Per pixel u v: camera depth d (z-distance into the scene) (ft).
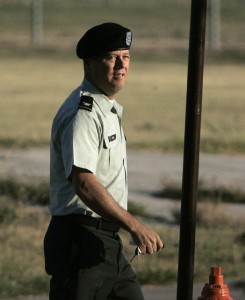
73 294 37.76
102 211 36.11
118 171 38.06
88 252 37.83
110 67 38.04
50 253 38.24
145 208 127.65
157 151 201.46
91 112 37.40
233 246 96.48
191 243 36.09
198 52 35.45
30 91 374.63
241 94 377.91
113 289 38.78
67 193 37.96
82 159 36.58
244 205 134.82
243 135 232.94
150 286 77.56
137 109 315.78
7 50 549.54
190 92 35.60
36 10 641.81
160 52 551.59
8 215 105.81
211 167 177.27
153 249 36.11
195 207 35.99
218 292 37.04
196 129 35.65
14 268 82.02
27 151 191.21
